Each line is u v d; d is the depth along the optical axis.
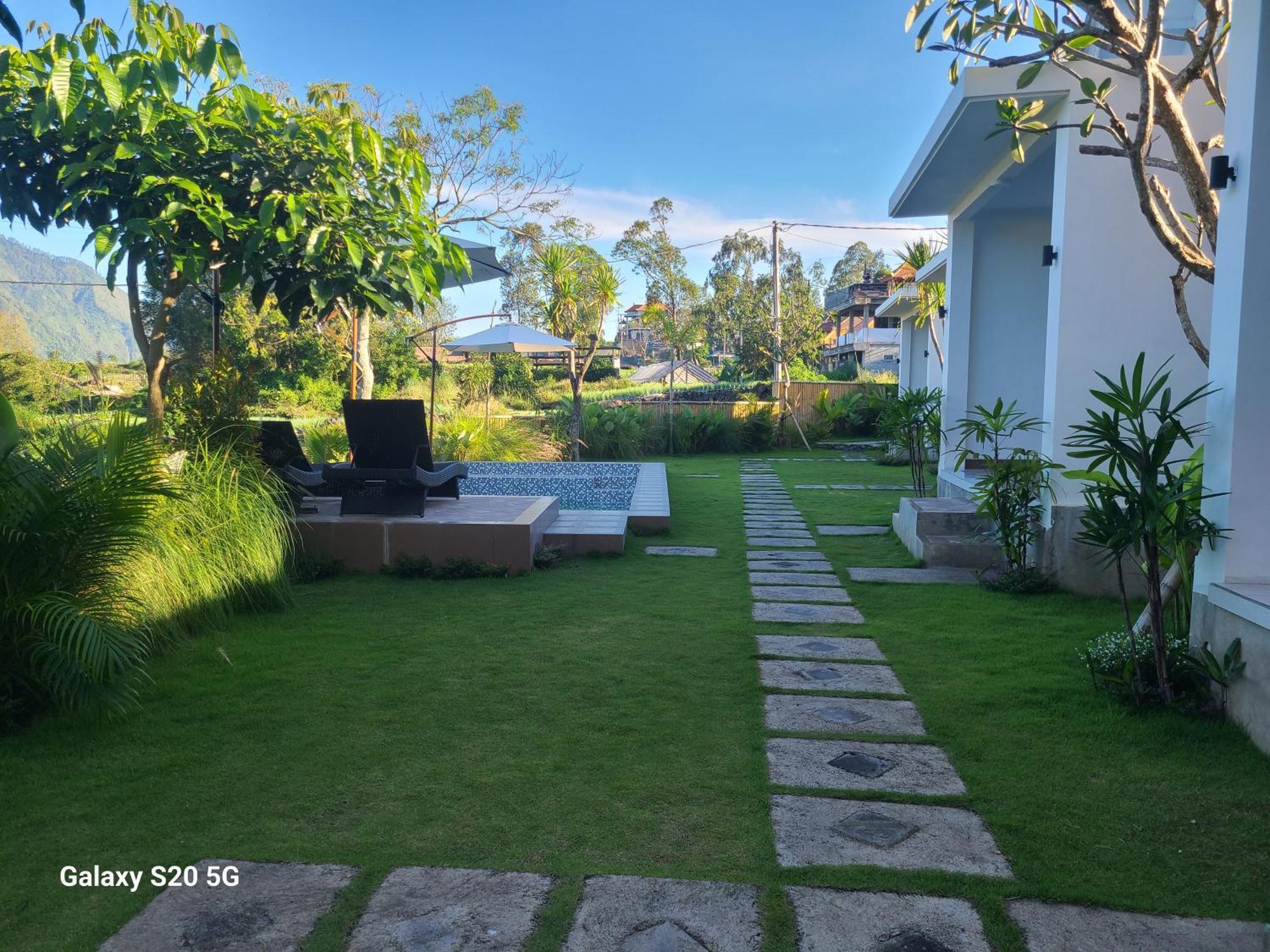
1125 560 5.87
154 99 5.04
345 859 2.51
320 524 6.66
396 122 17.62
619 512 9.05
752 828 2.70
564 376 40.16
